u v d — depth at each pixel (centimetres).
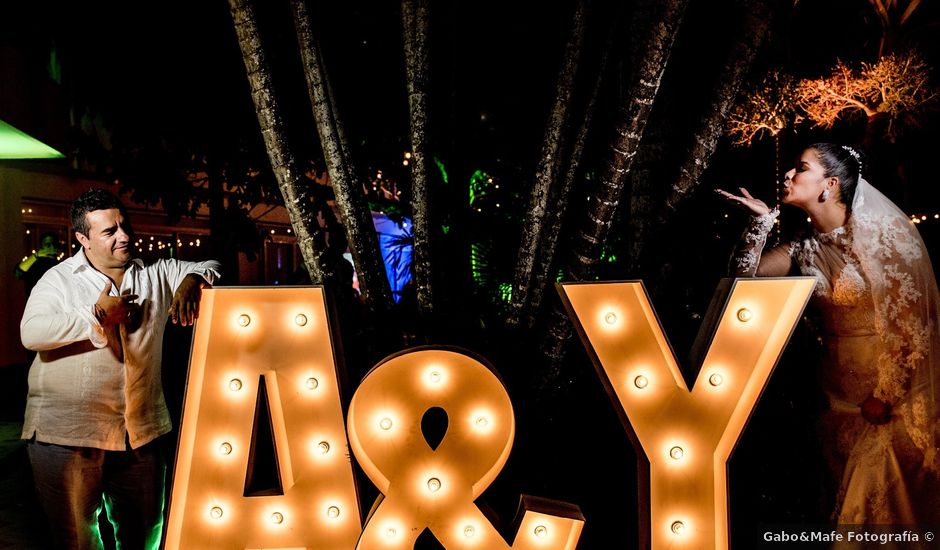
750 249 280
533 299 316
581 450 347
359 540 232
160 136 632
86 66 637
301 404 241
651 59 242
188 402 237
